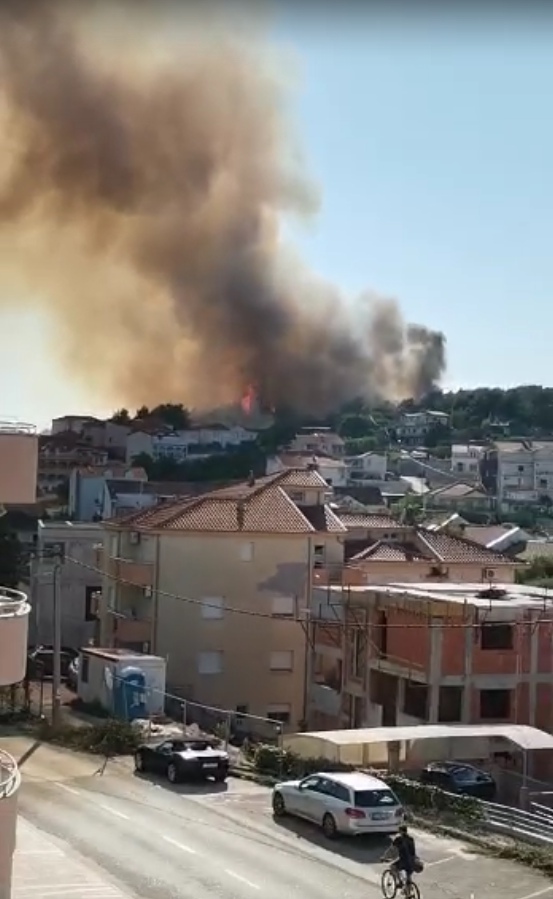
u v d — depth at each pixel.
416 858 20.48
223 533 47.72
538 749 32.19
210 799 28.36
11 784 13.46
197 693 47.06
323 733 32.34
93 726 37.03
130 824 25.64
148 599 47.62
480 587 42.53
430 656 37.00
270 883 21.31
